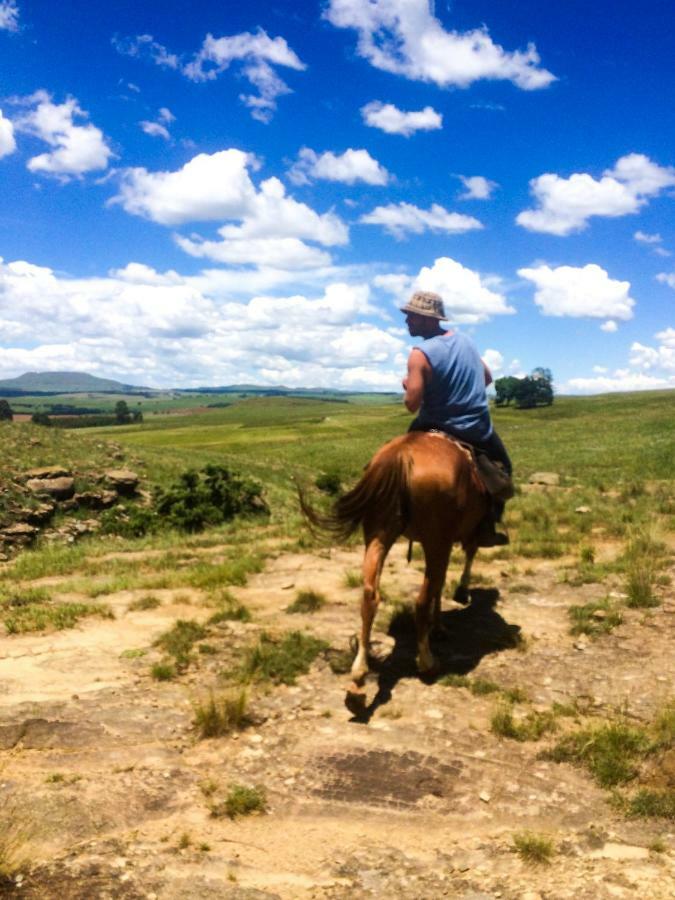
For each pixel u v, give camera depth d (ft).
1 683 19.36
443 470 18.52
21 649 22.40
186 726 16.71
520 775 14.47
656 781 14.02
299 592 27.02
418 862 11.82
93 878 11.00
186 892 10.79
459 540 23.32
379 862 11.82
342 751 15.39
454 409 21.16
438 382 21.03
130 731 16.42
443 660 20.47
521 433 201.05
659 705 17.02
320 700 18.03
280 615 25.11
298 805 13.51
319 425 371.76
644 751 14.89
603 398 422.82
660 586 25.99
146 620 25.55
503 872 11.44
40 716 17.12
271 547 38.83
